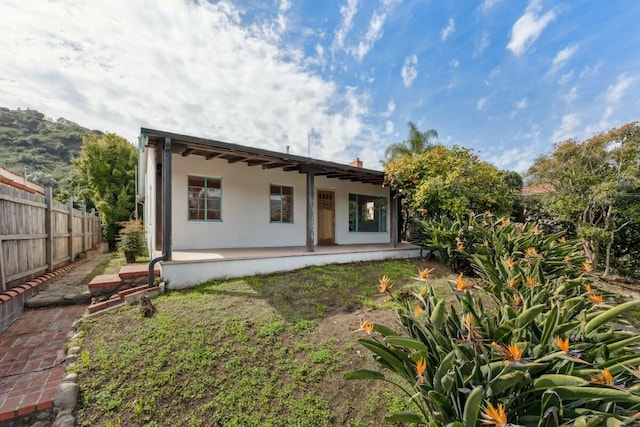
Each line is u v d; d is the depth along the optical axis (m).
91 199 16.77
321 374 3.02
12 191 4.80
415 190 8.51
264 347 3.37
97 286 4.78
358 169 8.20
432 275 6.59
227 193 7.77
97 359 3.03
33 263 5.61
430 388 1.72
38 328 4.01
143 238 9.07
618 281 7.29
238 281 5.41
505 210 8.60
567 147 7.92
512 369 1.56
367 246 9.53
